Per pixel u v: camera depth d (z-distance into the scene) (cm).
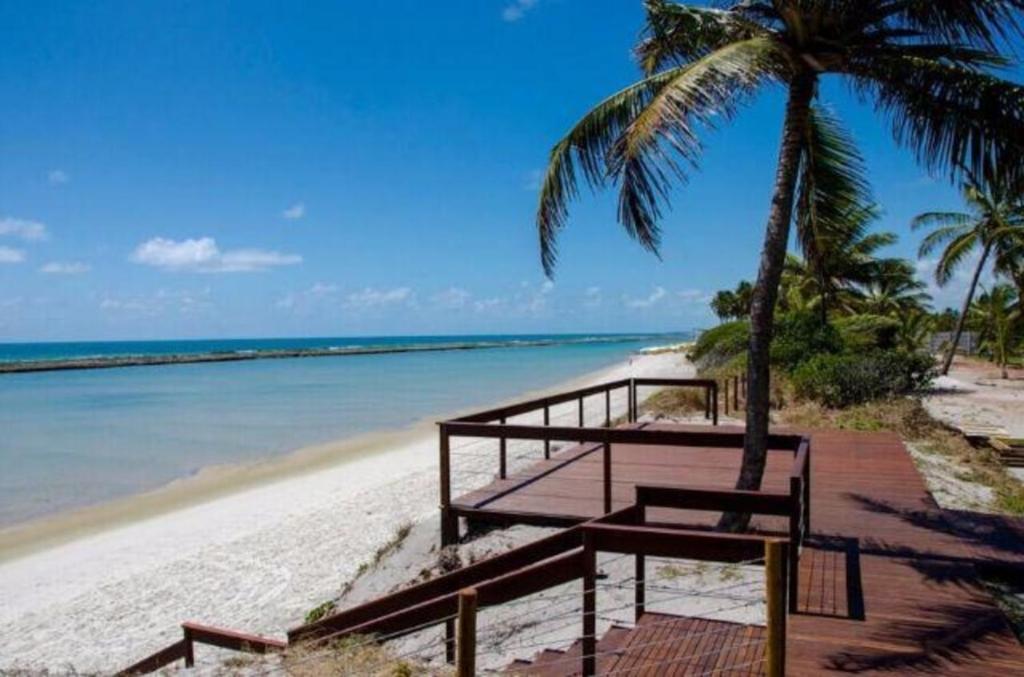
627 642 449
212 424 3000
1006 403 2234
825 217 868
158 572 1106
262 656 574
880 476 907
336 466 1945
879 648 421
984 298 4925
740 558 389
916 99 674
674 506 512
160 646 846
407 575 816
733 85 612
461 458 1767
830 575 544
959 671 392
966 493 997
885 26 678
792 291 3406
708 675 403
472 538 826
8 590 1079
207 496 1670
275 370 7381
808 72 688
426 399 4000
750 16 730
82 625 930
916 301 4306
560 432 765
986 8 612
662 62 810
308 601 925
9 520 1515
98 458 2223
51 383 5706
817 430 1308
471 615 348
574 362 8562
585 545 428
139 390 4950
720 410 1833
